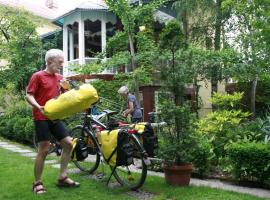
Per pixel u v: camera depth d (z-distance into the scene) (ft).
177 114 18.99
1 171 22.75
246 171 20.51
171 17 57.52
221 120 25.55
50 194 17.44
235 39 44.42
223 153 23.43
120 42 42.98
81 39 61.98
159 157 19.17
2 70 63.31
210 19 50.01
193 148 19.33
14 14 67.10
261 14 26.37
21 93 56.13
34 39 63.10
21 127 39.52
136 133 18.56
